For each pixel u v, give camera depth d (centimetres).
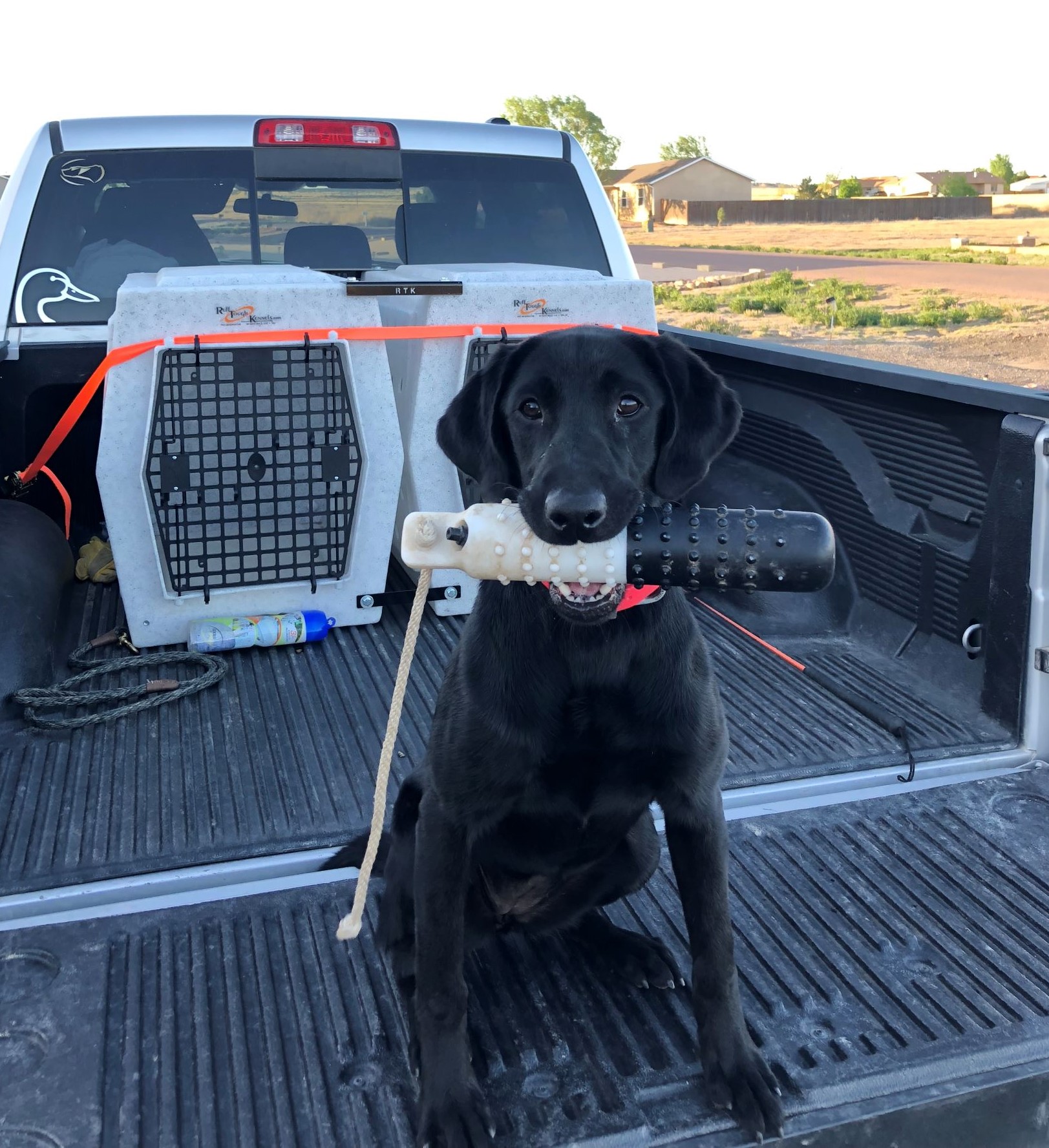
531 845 115
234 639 182
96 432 213
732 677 178
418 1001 101
